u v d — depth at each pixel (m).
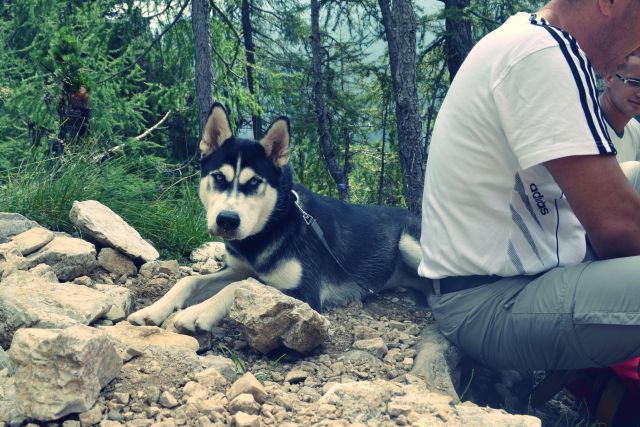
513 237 2.49
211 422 2.11
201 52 9.92
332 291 3.84
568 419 3.03
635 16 2.34
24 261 3.34
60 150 5.81
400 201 16.55
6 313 2.65
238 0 14.65
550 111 2.15
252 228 3.42
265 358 2.96
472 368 3.19
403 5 10.02
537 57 2.18
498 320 2.57
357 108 15.81
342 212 4.14
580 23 2.41
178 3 12.76
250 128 15.12
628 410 2.76
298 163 15.40
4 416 1.99
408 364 2.94
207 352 2.98
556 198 2.48
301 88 15.34
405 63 10.14
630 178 2.93
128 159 6.53
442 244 2.69
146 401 2.22
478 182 2.48
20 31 12.72
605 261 2.31
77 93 6.22
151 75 13.80
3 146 9.05
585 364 2.43
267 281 3.57
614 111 2.90
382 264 4.13
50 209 4.48
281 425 2.10
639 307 2.17
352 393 2.31
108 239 3.93
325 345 3.15
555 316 2.36
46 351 2.05
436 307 2.88
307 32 16.05
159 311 3.14
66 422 2.03
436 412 2.23
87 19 12.08
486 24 13.91
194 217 5.38
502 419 2.18
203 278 3.55
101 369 2.19
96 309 2.86
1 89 9.99
